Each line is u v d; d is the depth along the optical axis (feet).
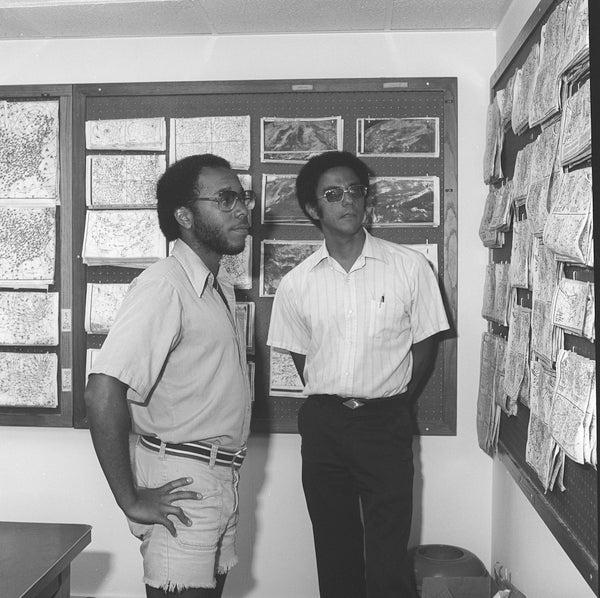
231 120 9.34
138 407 5.68
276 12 8.66
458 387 9.31
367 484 7.59
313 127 9.29
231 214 6.00
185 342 5.58
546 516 6.07
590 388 4.57
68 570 5.14
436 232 9.23
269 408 9.43
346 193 7.61
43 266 9.57
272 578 9.55
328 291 7.86
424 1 8.32
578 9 4.87
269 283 9.37
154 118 9.43
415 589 8.45
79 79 9.61
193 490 5.54
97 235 9.45
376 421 7.59
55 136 9.56
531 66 6.47
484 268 9.25
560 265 5.42
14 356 9.67
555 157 5.57
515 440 7.43
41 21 9.00
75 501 9.75
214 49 9.48
